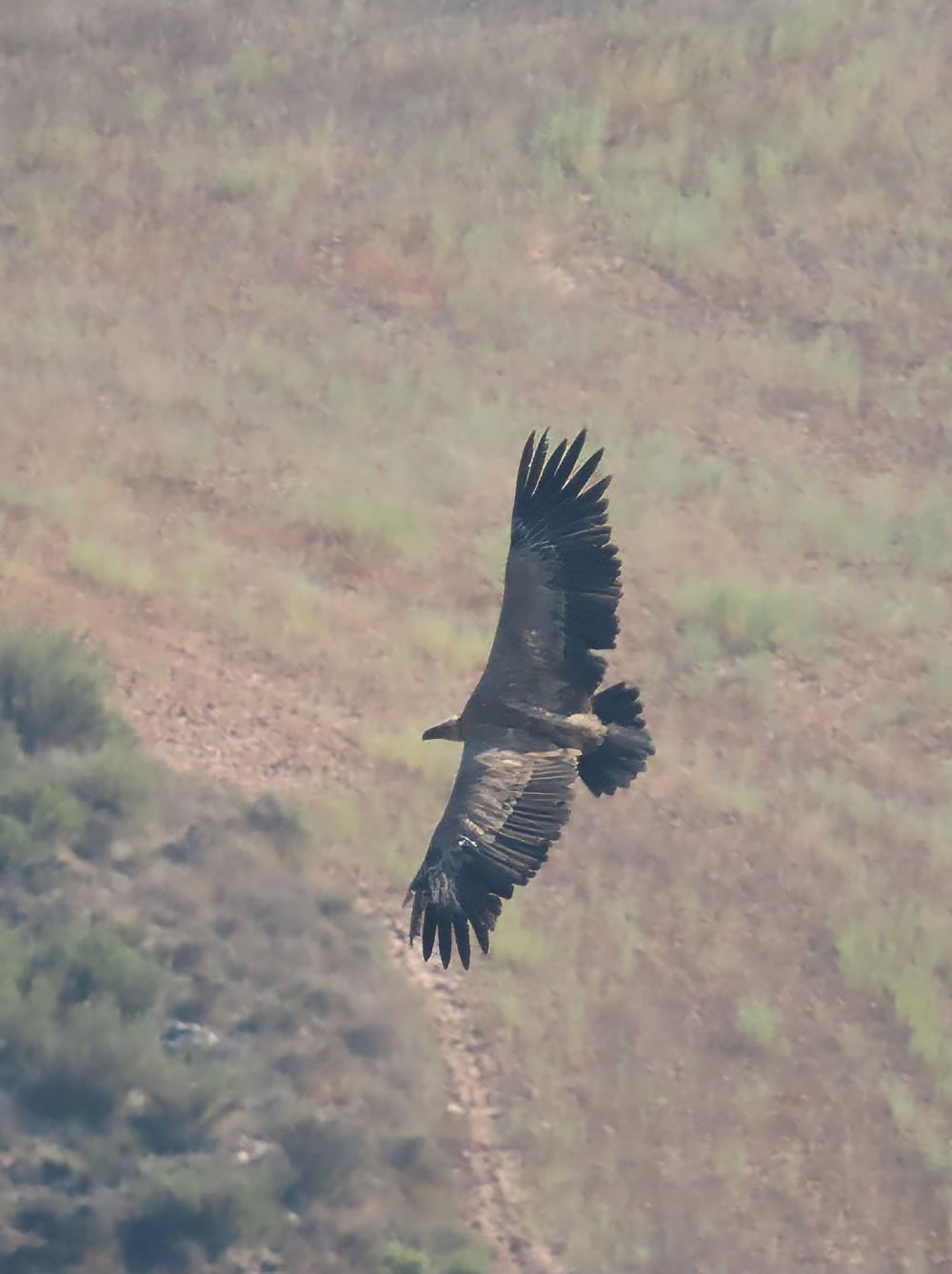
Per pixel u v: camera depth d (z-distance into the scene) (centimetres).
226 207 3766
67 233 3669
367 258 3669
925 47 4100
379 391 3331
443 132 3956
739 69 4050
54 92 4019
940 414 3416
